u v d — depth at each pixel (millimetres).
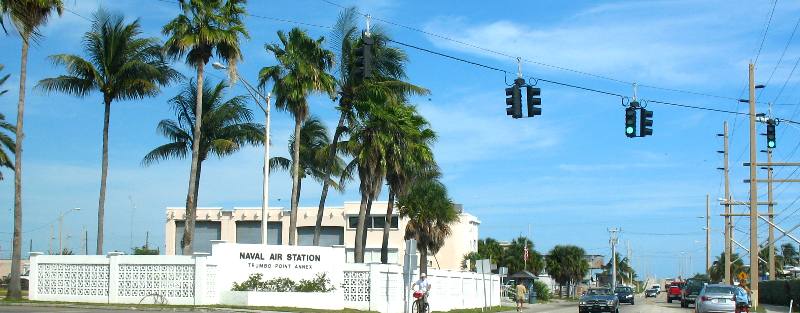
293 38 38500
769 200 62438
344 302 34812
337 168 49188
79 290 34375
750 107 46250
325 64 39344
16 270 34750
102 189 38562
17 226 34844
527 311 49344
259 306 32469
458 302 45156
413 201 52375
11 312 28047
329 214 75438
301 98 38094
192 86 42469
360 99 38938
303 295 33656
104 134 39000
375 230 74625
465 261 78562
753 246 49719
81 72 38406
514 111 24656
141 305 32281
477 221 88312
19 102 34656
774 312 49312
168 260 33469
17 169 34625
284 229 75812
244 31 37688
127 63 38219
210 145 43062
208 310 30844
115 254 34000
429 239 52906
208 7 37219
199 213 76938
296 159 39062
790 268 78250
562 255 104562
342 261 35188
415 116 41906
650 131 27734
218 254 33625
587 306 43750
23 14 15727
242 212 76438
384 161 39031
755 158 49000
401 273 37156
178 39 37000
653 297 112062
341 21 39031
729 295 39156
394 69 39719
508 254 97312
